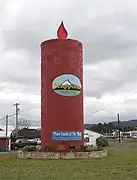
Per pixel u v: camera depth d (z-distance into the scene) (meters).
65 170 19.84
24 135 85.81
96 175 17.41
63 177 16.78
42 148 31.11
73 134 30.62
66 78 30.94
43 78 31.88
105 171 19.03
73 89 31.02
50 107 30.86
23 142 67.88
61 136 30.42
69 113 30.70
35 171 19.55
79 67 31.86
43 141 31.23
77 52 31.80
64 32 32.47
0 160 28.16
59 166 22.20
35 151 30.27
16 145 67.12
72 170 19.78
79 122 31.14
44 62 31.84
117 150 41.94
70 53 31.38
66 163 24.16
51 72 31.17
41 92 32.25
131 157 28.34
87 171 19.19
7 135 72.38
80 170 19.72
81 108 31.59
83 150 29.94
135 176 16.88
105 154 30.45
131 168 20.25
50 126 30.69
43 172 18.97
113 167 21.02
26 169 20.77
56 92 30.78
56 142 30.41
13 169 20.89
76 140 30.70
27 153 29.73
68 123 30.59
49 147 30.20
